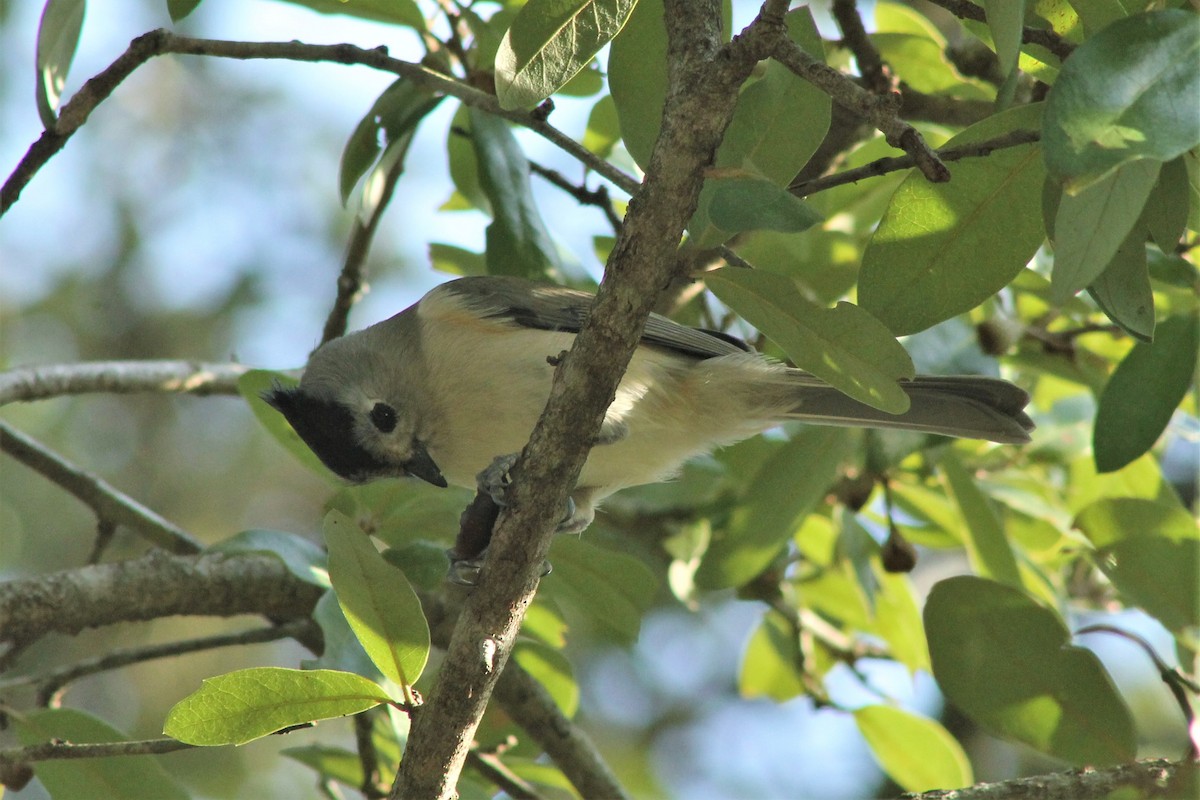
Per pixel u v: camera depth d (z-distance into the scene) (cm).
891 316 605
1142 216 530
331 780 887
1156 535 754
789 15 632
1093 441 715
